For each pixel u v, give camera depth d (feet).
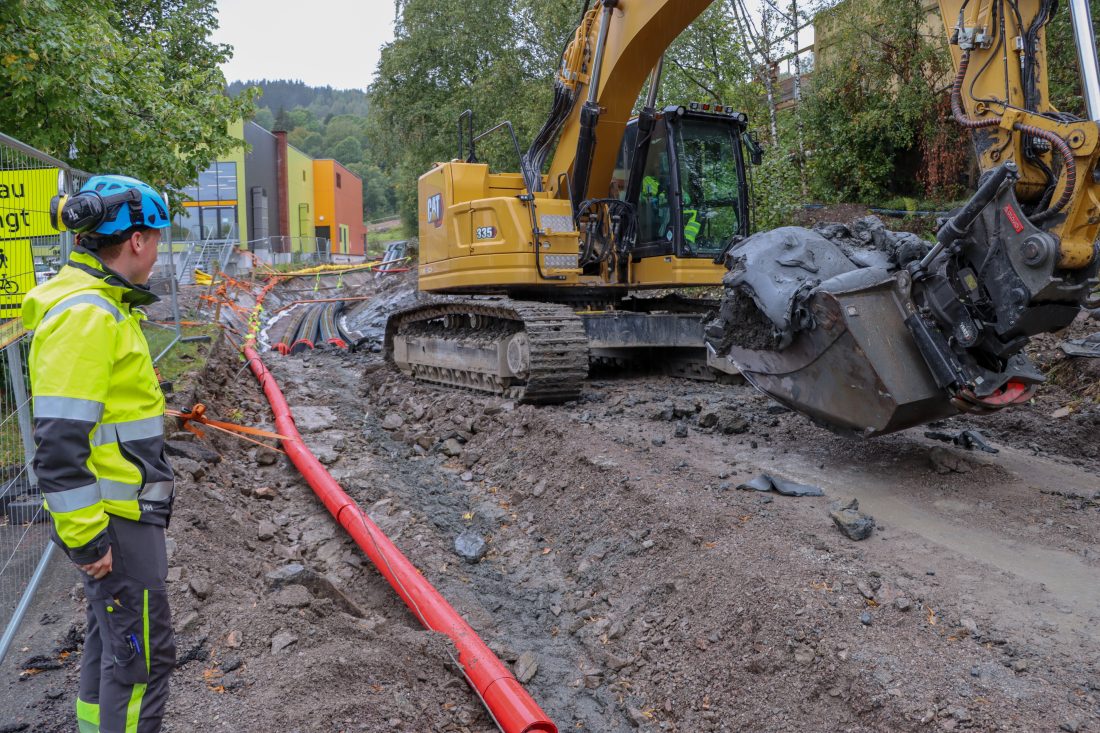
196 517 16.96
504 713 11.68
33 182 15.64
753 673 12.65
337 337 63.46
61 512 7.69
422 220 35.68
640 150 31.17
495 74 86.12
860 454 20.85
